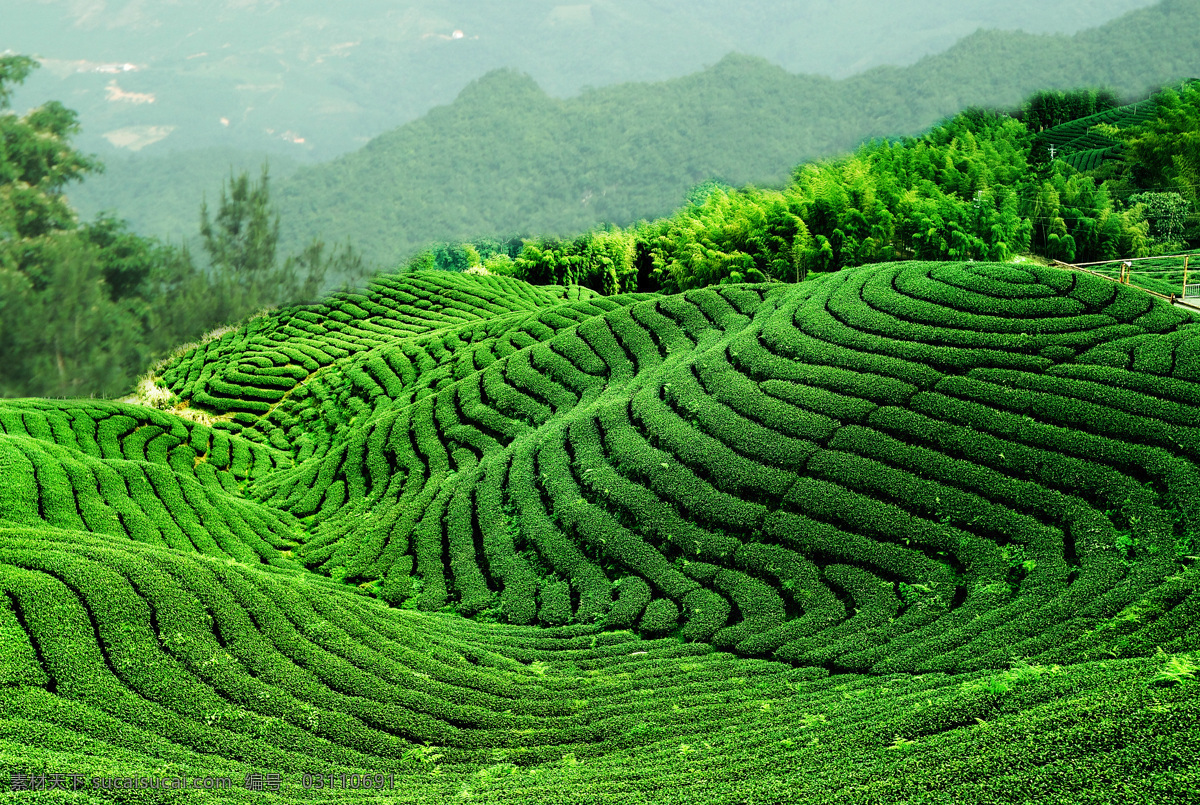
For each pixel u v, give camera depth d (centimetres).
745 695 1566
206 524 2622
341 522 2888
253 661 1580
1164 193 5188
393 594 2384
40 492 2348
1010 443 2075
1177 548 1667
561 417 3011
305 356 4712
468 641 1973
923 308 2631
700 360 2827
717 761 1177
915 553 1928
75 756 1170
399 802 1148
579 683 1706
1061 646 1390
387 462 3234
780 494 2184
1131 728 873
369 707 1527
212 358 4769
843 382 2428
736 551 2116
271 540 2739
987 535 1902
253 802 1130
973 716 1096
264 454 3738
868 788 900
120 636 1532
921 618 1753
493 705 1600
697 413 2559
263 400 4391
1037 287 2612
